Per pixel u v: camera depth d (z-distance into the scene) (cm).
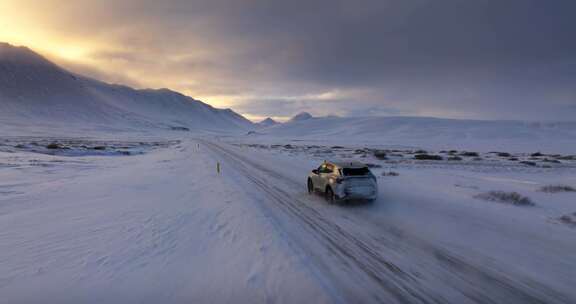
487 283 522
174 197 1238
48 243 716
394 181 1647
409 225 852
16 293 491
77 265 596
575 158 3903
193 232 792
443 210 1007
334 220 908
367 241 730
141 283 525
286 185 1548
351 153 4266
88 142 7581
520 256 632
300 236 766
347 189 1051
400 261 615
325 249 680
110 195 1268
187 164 2592
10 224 861
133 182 1600
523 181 1777
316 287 507
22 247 690
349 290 502
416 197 1216
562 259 614
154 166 2419
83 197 1227
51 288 507
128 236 764
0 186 1436
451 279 538
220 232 791
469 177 1898
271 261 608
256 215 951
